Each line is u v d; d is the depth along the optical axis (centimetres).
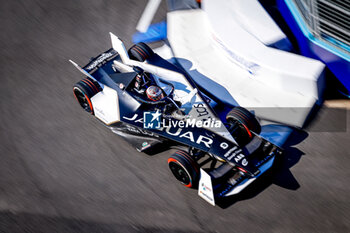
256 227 2531
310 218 2552
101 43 4094
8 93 3644
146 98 3045
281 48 3575
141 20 4297
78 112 3406
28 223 2688
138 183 2847
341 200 2628
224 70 3628
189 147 2764
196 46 3916
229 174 2695
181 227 2575
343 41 3198
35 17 4450
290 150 2947
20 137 3253
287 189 2712
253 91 3403
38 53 4034
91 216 2688
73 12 4475
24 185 2912
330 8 3266
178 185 2808
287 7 3716
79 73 3781
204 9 3909
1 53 4062
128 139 3034
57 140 3200
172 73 3253
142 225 2608
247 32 3594
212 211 2633
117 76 3200
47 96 3578
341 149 2925
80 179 2912
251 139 2839
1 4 4647
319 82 3150
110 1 4566
